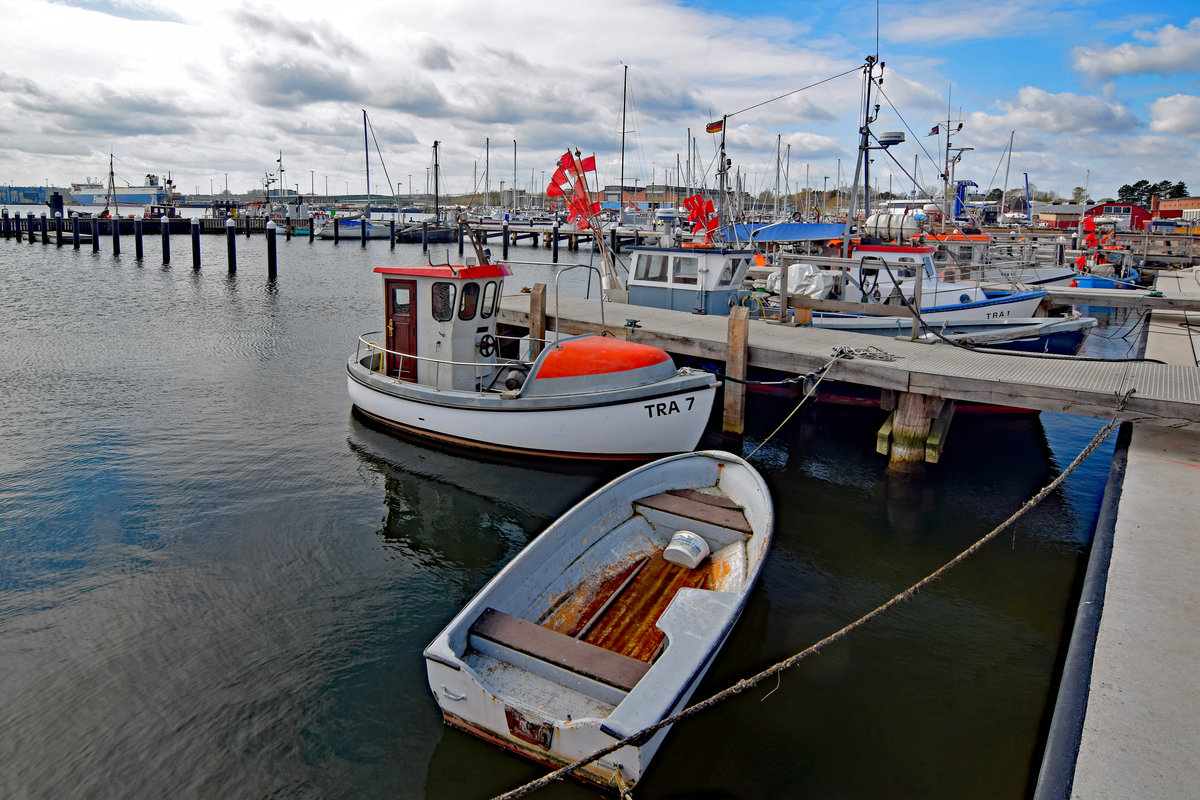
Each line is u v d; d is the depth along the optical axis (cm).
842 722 545
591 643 582
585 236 6241
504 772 490
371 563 773
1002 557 801
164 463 1033
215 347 1827
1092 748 343
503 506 938
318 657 611
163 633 638
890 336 1353
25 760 496
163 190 11844
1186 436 813
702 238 1775
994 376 927
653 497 801
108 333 1978
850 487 998
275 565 762
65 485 947
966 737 530
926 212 2844
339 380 1515
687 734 522
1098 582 488
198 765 497
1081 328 1418
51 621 650
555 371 1018
